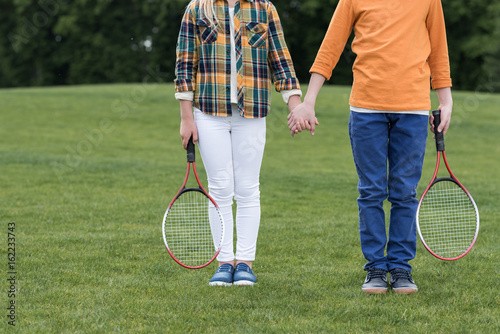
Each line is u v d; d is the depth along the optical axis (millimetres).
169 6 44031
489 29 41562
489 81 41375
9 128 18922
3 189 9203
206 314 3508
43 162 12422
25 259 4812
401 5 3871
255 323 3346
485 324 3328
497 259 4922
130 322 3363
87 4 46219
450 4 41562
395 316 3449
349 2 3984
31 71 49375
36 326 3279
